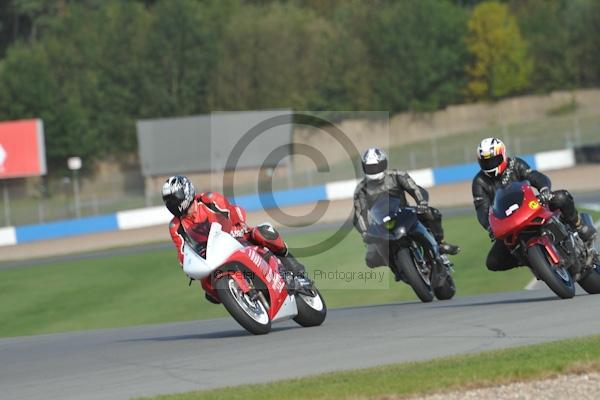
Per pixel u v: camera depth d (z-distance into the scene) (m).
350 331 32.16
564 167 151.50
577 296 36.88
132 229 144.25
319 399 20.25
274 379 23.94
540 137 192.00
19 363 34.00
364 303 60.97
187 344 33.53
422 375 21.84
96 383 26.14
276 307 32.47
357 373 22.94
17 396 25.28
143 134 162.12
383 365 23.97
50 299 75.25
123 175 178.12
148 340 38.22
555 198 35.00
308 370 24.91
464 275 67.06
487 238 81.94
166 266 86.69
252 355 28.34
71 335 48.84
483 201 36.91
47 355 36.03
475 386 20.78
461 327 30.56
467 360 23.50
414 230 42.25
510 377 21.16
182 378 25.48
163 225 144.62
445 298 45.47
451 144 194.50
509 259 37.41
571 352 23.25
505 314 32.97
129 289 76.25
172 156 161.75
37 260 114.50
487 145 36.16
